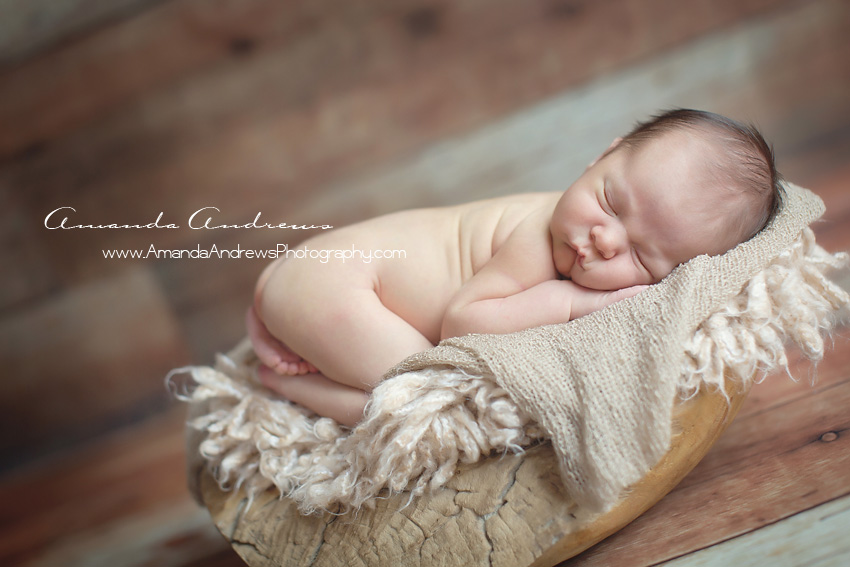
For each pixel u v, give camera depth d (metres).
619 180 1.19
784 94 2.79
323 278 1.38
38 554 2.01
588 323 1.13
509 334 1.17
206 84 2.56
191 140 2.59
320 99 2.63
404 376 1.14
